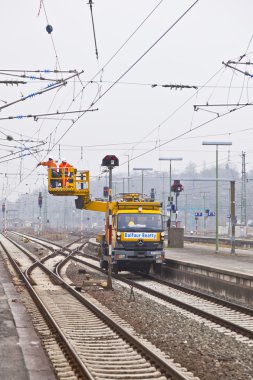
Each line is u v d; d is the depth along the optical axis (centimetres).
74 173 5050
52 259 7162
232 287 3638
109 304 3272
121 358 1931
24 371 1597
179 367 1819
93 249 8469
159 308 3106
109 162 3900
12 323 2370
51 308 3017
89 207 5153
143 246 4691
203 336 2325
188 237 10906
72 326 2527
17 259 7050
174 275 4772
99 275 5106
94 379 1611
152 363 1864
